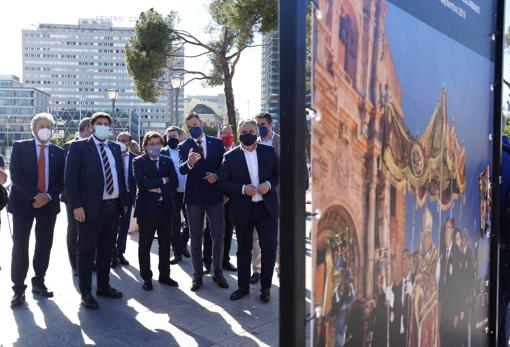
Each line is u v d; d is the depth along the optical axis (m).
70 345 3.85
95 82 149.25
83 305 4.77
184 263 6.77
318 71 1.22
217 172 5.44
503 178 3.00
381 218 1.56
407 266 1.75
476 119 2.36
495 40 2.54
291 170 1.16
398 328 1.70
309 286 1.39
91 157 4.71
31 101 125.94
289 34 1.15
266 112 5.73
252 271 5.89
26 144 4.84
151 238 5.41
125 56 18.45
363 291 1.47
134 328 4.22
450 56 2.04
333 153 1.30
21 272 4.80
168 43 17.86
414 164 1.77
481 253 2.48
